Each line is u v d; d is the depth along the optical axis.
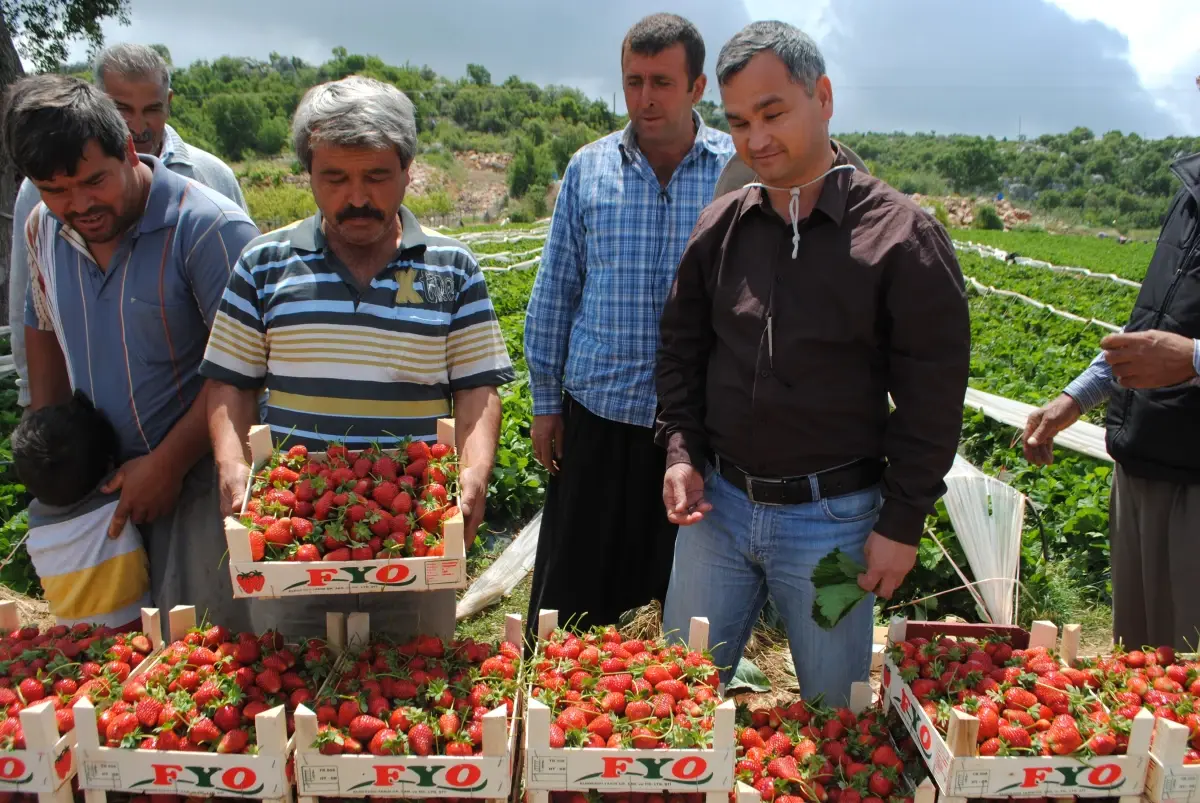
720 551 3.36
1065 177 118.31
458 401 3.37
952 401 2.86
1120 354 3.12
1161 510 3.50
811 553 3.15
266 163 86.44
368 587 2.60
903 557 2.93
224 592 3.68
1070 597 6.17
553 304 4.44
